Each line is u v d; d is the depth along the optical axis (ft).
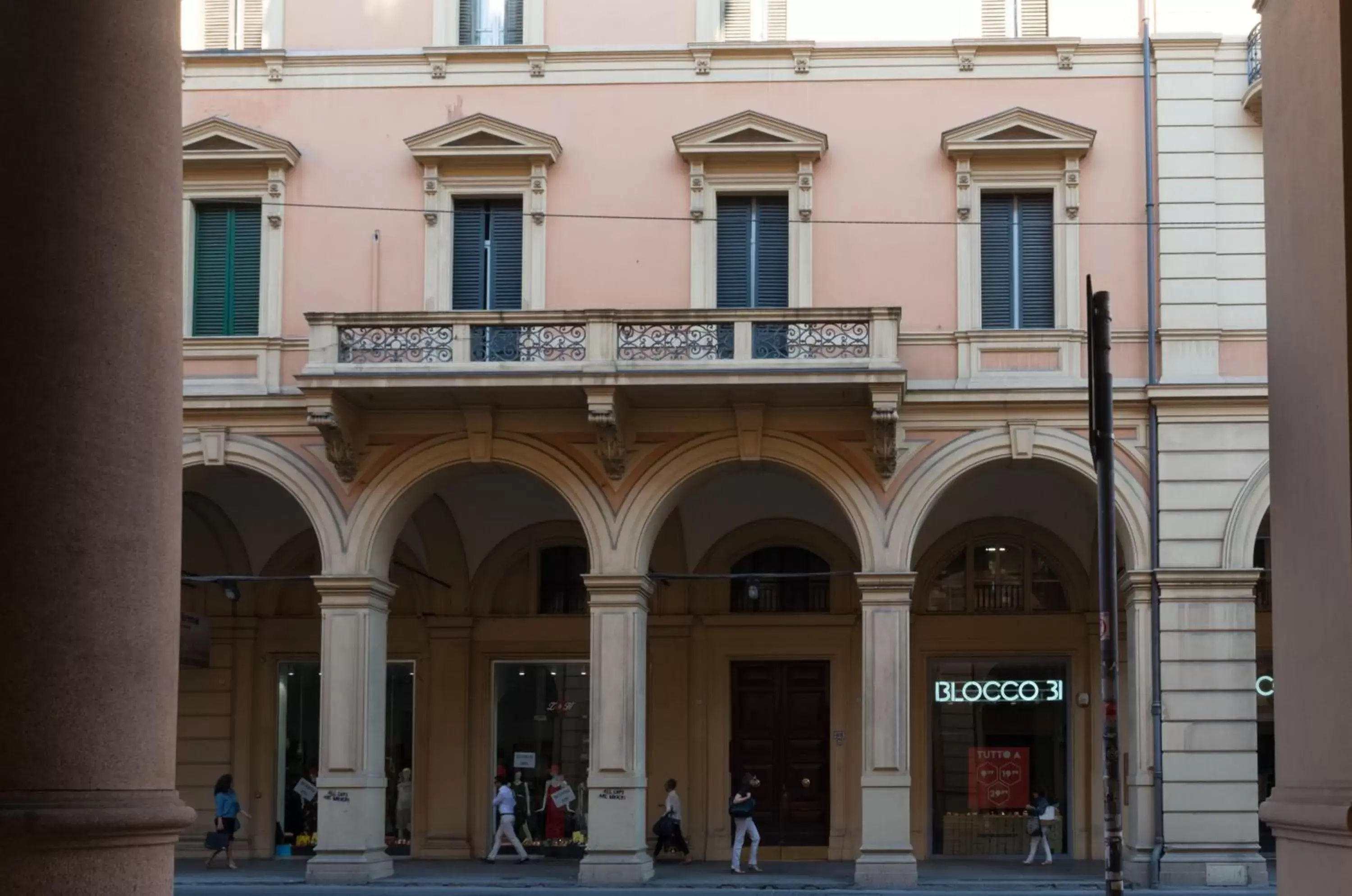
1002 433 72.59
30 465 17.74
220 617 86.74
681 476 73.10
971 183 74.43
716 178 75.10
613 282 74.74
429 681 86.79
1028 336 73.26
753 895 66.54
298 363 75.10
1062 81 74.95
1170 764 70.13
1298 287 22.52
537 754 86.38
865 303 74.08
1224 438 71.97
